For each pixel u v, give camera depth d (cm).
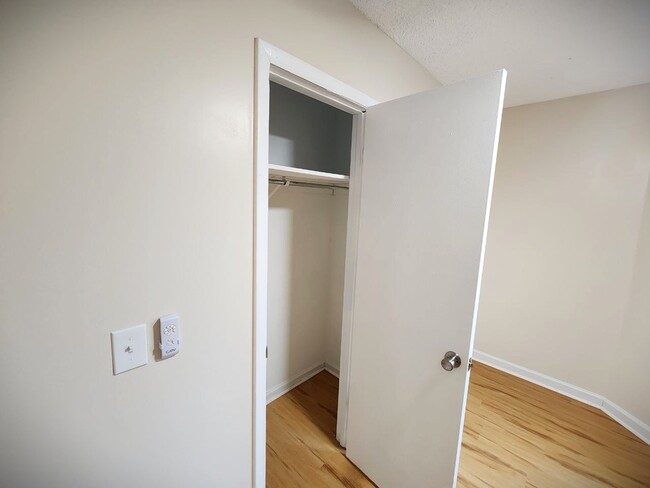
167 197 70
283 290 195
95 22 56
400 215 117
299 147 182
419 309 113
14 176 51
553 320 214
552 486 139
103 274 62
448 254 103
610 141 184
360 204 136
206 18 71
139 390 71
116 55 59
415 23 122
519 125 220
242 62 80
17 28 49
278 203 182
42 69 51
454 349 104
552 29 123
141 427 73
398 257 119
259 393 98
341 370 156
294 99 176
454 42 136
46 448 60
